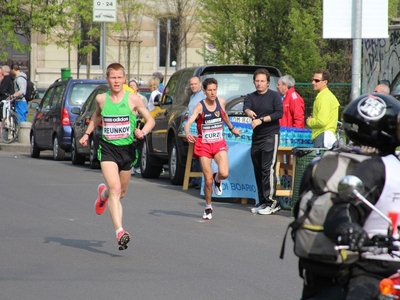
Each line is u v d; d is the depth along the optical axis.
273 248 14.17
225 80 23.45
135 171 28.09
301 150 17.11
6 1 48.12
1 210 17.97
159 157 26.12
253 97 17.95
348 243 5.80
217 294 10.80
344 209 6.06
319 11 33.72
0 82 39.41
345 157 6.33
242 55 37.16
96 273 11.98
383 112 6.41
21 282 11.33
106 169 13.64
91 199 20.06
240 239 15.04
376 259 6.19
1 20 48.28
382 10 17.91
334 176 6.24
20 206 18.62
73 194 20.91
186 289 11.05
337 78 34.22
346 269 6.29
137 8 57.66
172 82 25.44
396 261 6.17
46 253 13.44
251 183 19.73
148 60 66.50
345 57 33.88
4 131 38.00
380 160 6.27
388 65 28.05
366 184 6.14
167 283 11.40
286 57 35.53
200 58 64.94
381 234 6.05
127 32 59.81
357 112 6.46
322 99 18.48
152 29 66.12
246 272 12.20
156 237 15.09
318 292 6.55
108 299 10.45
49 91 34.06
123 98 13.74
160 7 57.66
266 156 18.03
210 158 17.45
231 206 19.84
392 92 27.78
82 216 17.42
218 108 17.52
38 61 66.56
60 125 31.48
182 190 22.98
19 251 13.55
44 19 48.44
